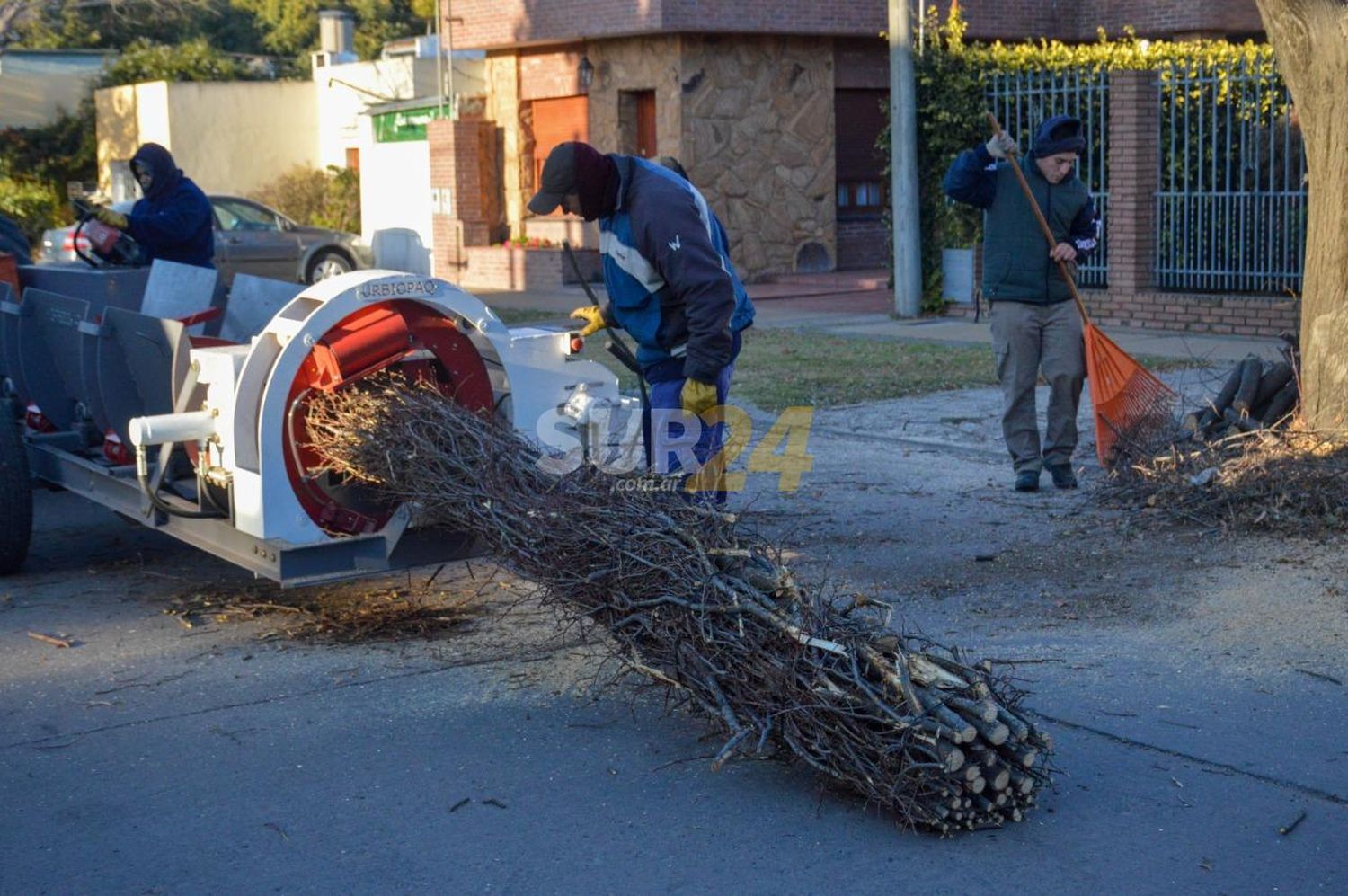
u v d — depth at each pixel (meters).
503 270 22.03
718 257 5.11
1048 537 6.84
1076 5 21.88
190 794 4.26
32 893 3.69
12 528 6.43
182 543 7.27
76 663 5.41
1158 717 4.66
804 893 3.62
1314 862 3.72
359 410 5.20
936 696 3.87
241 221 20.84
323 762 4.47
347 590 6.31
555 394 5.75
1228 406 7.90
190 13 43.66
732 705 4.27
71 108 35.31
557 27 20.70
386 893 3.65
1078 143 7.46
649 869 3.76
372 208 26.67
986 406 10.27
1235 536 6.63
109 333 6.05
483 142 22.91
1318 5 7.25
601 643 5.09
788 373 11.82
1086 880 3.65
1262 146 13.78
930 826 3.90
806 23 19.84
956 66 15.59
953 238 15.75
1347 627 5.42
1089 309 14.82
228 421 5.31
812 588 4.99
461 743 4.60
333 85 29.98
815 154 20.91
